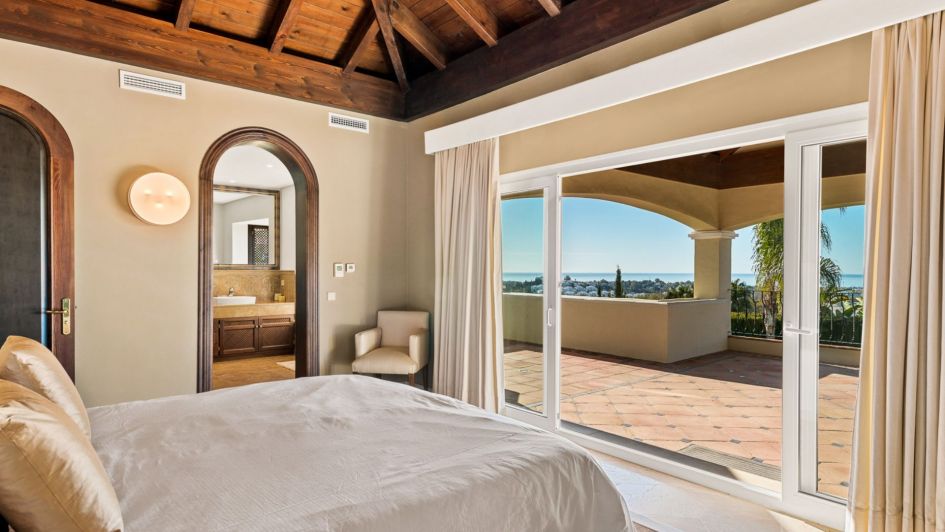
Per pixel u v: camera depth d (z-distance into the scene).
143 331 3.78
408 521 1.33
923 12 2.04
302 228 4.69
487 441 1.83
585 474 1.76
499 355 4.22
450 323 4.51
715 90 2.93
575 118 3.68
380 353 4.55
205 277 4.03
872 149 2.23
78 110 3.54
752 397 4.96
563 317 8.10
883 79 2.19
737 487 2.87
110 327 3.65
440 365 4.62
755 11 2.76
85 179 3.56
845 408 2.54
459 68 4.46
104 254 3.63
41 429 1.11
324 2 4.11
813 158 2.61
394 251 5.19
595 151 3.55
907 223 2.12
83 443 1.24
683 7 2.96
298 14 4.12
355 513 1.30
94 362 3.59
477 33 4.03
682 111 3.08
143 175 3.72
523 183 4.11
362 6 4.23
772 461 3.28
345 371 4.84
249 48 4.18
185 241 3.96
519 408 4.17
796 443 2.65
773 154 7.19
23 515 1.08
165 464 1.60
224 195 7.50
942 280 2.03
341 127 4.80
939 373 2.03
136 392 3.74
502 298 4.34
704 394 5.07
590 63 3.56
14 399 1.20
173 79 3.90
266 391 2.50
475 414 2.16
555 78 3.80
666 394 5.08
